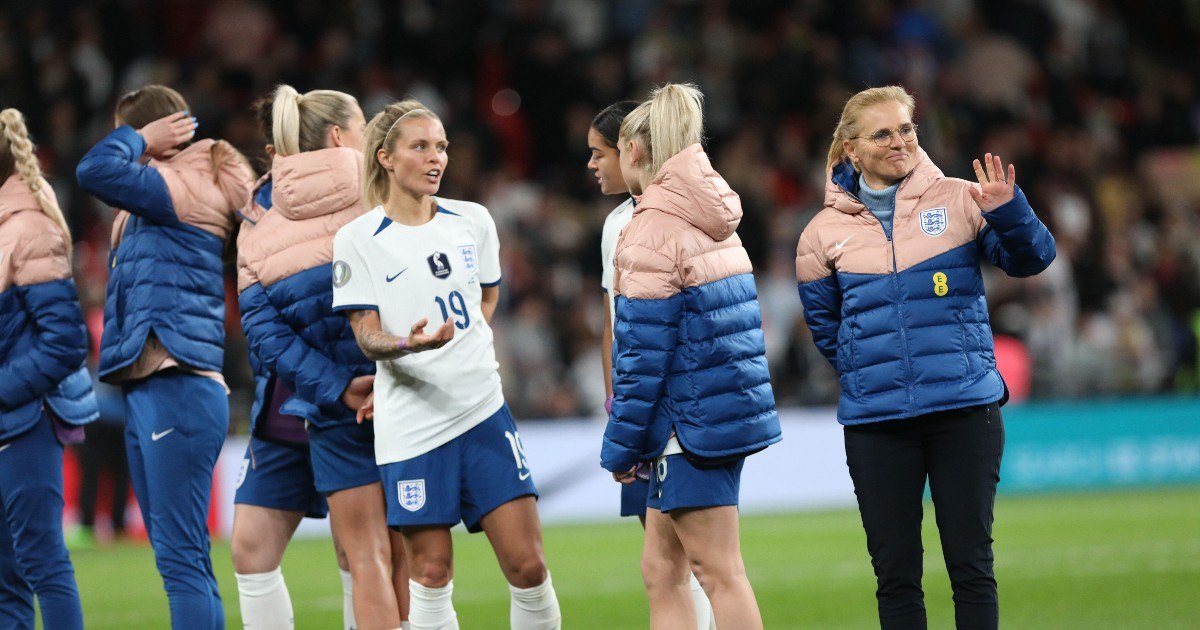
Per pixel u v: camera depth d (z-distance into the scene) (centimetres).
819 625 2634
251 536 2073
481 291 1933
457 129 6197
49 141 5619
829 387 5381
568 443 4997
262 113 2095
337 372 1927
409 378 1841
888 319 1795
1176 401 5584
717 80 6731
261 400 2056
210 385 2020
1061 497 5147
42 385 1964
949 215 1800
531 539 1873
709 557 1784
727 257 1797
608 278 2097
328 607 2945
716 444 1761
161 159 2061
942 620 2598
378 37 6588
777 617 2736
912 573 1800
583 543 4144
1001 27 7475
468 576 3450
